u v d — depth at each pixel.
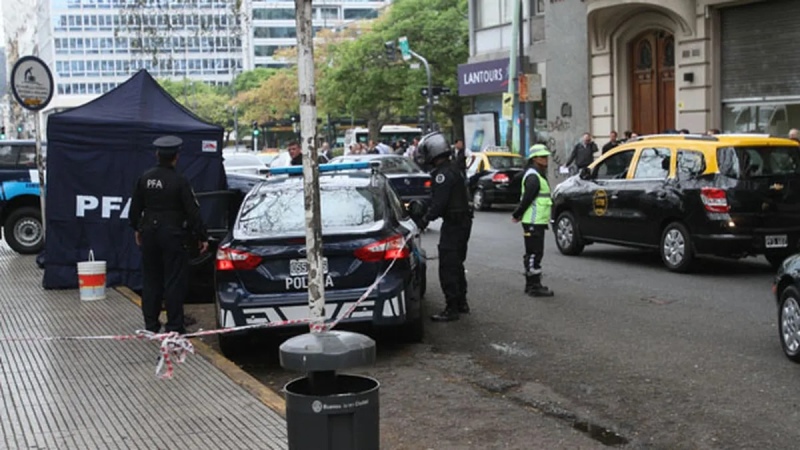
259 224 8.37
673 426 6.12
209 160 11.47
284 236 8.01
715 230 12.14
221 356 7.84
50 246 11.47
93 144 11.37
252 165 25.38
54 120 11.29
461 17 45.62
